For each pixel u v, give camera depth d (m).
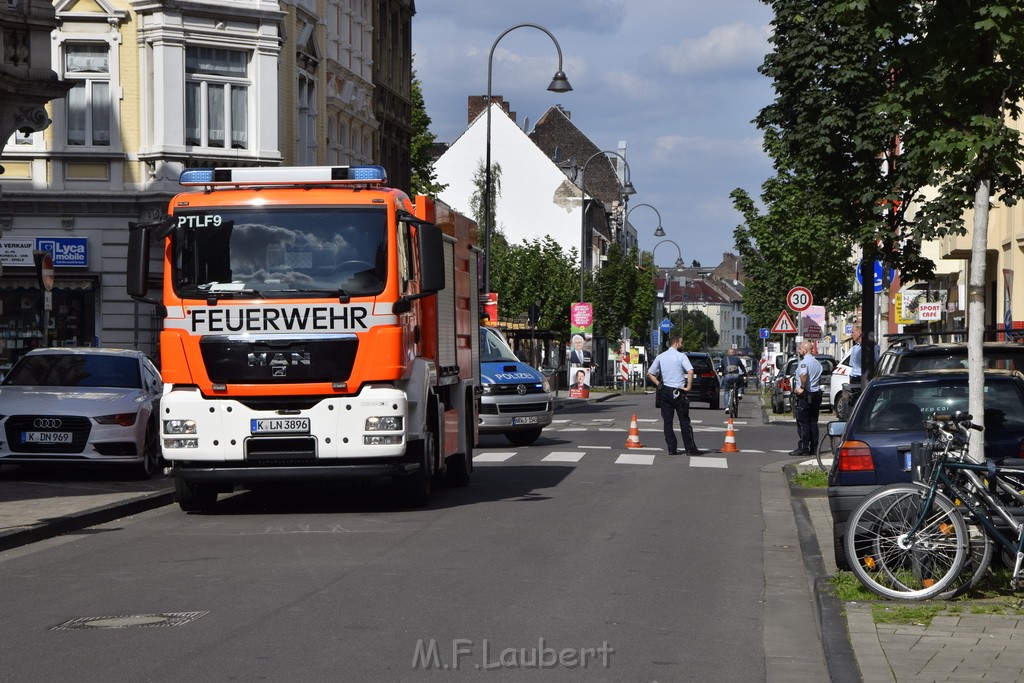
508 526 14.09
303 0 40.28
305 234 14.80
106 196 34.75
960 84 10.96
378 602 9.63
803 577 11.02
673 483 19.25
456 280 18.11
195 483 15.40
